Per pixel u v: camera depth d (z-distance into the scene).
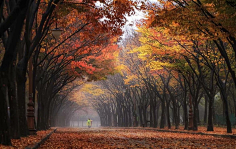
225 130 32.59
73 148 12.54
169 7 20.44
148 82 41.97
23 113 18.30
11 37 11.72
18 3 9.94
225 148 13.07
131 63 42.03
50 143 14.91
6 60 11.91
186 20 17.17
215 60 26.34
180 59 29.48
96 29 17.27
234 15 16.00
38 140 14.55
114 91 61.06
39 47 21.88
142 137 21.17
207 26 17.67
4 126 11.77
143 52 28.70
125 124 66.69
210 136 23.31
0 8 12.88
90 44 23.73
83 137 20.83
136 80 46.84
